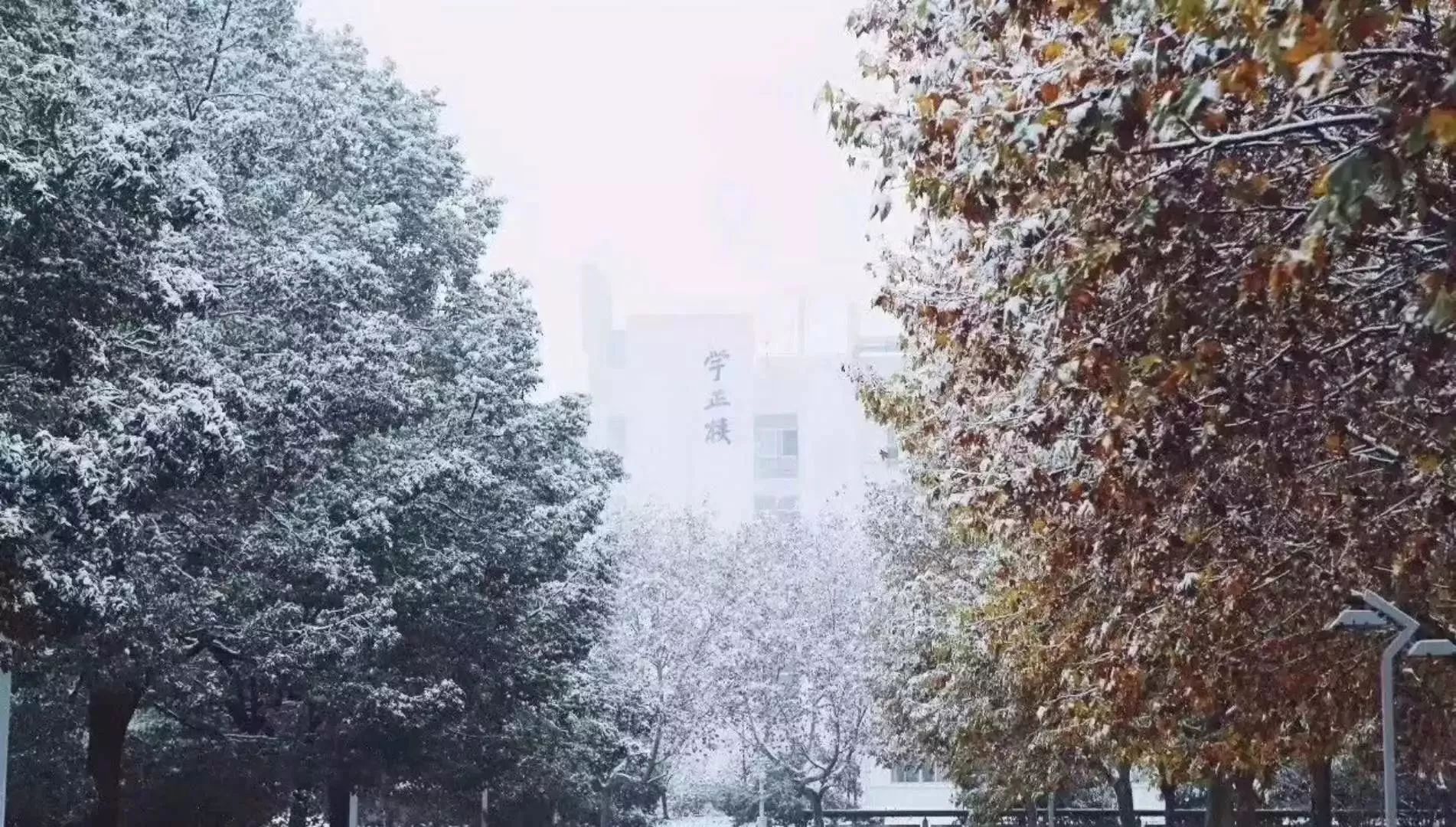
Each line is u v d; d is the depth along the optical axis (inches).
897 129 539.2
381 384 1061.8
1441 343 450.9
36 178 757.3
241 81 1133.7
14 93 783.1
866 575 2746.1
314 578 1086.4
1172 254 499.5
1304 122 438.0
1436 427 474.3
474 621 1280.8
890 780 3348.9
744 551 2974.9
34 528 799.7
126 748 1267.2
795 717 2694.4
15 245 789.2
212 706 1198.3
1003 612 931.3
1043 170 467.8
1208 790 1159.6
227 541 1059.9
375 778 1299.2
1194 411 546.3
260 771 1224.2
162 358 898.1
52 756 1189.7
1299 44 353.4
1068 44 503.2
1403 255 494.3
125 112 925.8
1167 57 422.6
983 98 471.2
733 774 3100.4
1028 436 615.5
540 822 1802.4
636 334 4261.8
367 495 1120.8
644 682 2485.2
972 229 614.5
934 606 1390.3
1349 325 540.7
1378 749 858.8
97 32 969.5
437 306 1370.6
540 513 1325.0
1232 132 490.9
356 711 1138.0
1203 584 620.4
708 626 2726.4
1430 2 454.3
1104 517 644.1
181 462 845.2
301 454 1048.8
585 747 1747.0
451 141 1422.2
